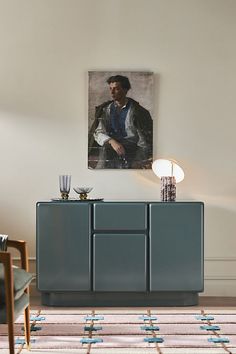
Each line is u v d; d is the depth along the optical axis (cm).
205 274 736
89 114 731
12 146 733
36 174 734
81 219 671
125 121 730
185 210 673
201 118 733
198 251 674
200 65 733
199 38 733
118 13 733
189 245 674
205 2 733
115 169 734
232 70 734
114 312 647
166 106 733
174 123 732
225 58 733
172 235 673
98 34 734
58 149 734
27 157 733
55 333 557
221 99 733
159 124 733
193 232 674
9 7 732
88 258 672
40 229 673
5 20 731
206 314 635
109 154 731
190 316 625
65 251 672
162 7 733
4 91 733
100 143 731
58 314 636
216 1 733
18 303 479
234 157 733
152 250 672
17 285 468
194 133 734
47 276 672
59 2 733
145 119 730
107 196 733
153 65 734
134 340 534
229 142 733
